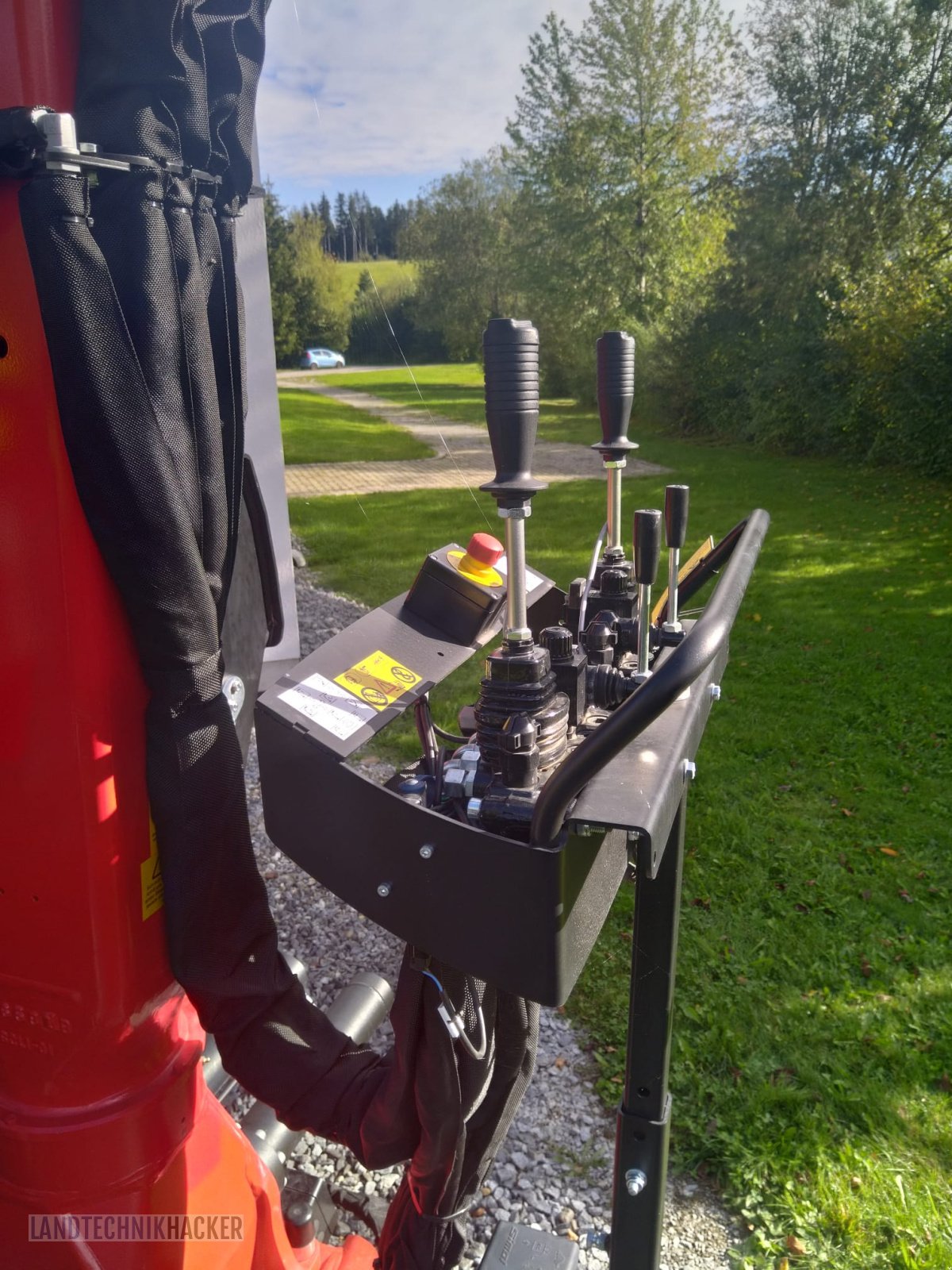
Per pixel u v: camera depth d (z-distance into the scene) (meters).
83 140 0.91
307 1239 1.72
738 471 14.19
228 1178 1.42
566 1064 2.69
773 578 7.98
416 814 0.94
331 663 1.16
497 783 1.01
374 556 8.62
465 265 34.88
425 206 35.41
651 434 19.41
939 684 5.52
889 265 15.09
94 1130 1.20
